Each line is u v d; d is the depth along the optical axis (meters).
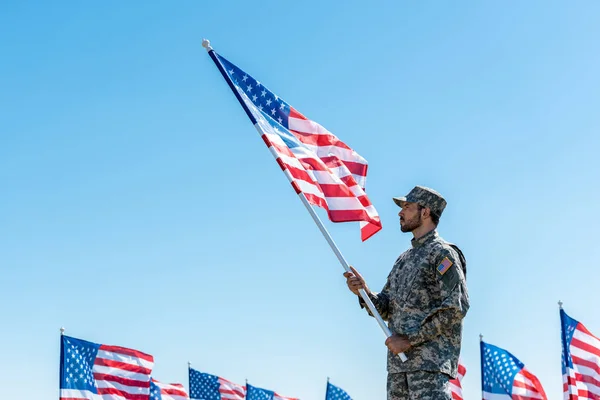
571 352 21.31
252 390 32.06
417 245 8.78
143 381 22.30
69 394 21.27
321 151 10.80
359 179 10.83
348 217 10.22
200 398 30.92
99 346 22.06
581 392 21.22
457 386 23.02
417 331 8.23
